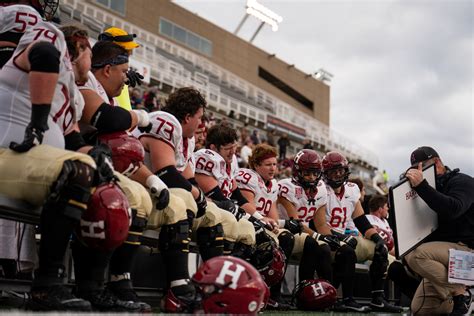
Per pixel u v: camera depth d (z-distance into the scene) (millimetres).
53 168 1978
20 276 3041
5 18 2559
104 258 2223
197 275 2193
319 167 4520
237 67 30266
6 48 2539
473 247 3791
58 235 2004
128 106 3398
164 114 2947
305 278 4234
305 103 35281
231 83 25859
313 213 4652
